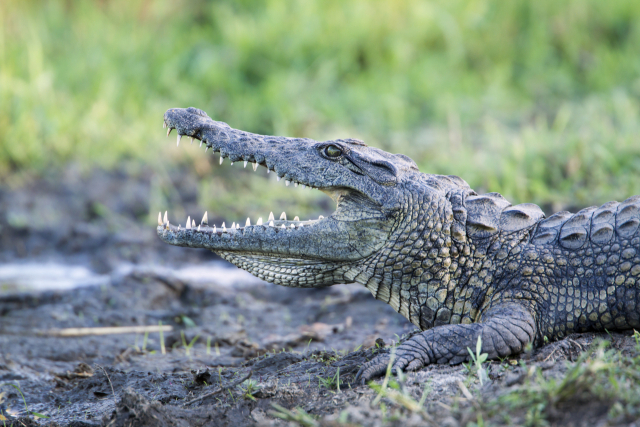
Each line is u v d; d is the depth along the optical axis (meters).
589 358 11.89
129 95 43.16
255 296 26.39
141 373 15.65
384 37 47.59
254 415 11.88
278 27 47.75
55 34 49.09
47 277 29.11
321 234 14.81
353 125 40.81
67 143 39.09
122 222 34.50
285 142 15.57
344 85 44.94
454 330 13.09
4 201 35.47
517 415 9.91
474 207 14.87
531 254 14.24
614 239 14.02
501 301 14.12
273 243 14.98
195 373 14.44
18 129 39.09
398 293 14.89
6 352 19.75
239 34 47.16
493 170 31.39
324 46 46.97
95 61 45.53
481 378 11.60
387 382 11.76
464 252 14.48
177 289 26.05
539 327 13.79
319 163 14.96
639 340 12.53
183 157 38.19
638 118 34.50
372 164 14.76
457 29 47.22
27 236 33.62
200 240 15.41
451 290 14.52
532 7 49.31
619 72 42.50
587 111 37.25
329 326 21.66
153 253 31.64
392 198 14.48
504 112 40.69
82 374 17.41
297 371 13.97
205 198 35.06
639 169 28.47
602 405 9.72
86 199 36.06
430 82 43.69
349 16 48.88
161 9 52.12
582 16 47.91
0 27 46.50
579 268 14.00
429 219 14.47
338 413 10.99
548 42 47.44
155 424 11.14
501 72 44.38
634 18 47.12
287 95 42.66
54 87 43.34
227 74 45.19
